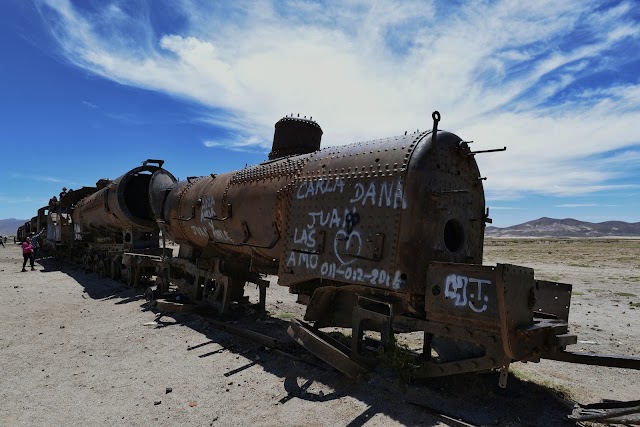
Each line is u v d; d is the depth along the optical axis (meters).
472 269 3.76
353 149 5.28
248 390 4.90
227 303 8.03
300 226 5.46
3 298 10.99
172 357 6.12
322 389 4.79
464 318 3.81
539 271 21.17
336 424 3.98
